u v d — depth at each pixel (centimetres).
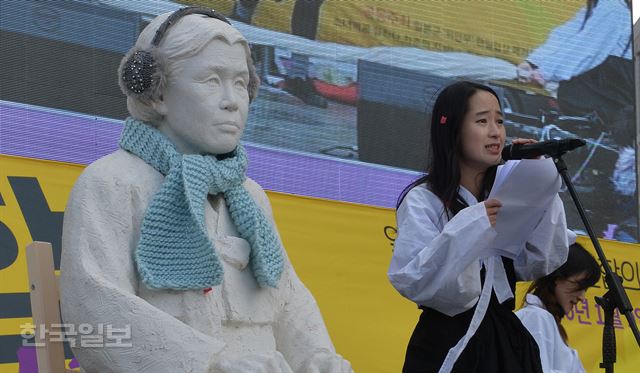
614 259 708
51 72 611
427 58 712
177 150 405
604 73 762
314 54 680
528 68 740
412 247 448
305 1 683
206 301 383
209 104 399
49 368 389
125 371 358
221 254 395
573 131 744
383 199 679
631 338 695
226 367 356
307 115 671
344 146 677
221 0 660
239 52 409
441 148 470
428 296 440
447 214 462
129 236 385
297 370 403
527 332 464
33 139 598
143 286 381
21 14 611
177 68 401
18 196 557
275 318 409
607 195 743
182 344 359
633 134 762
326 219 628
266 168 652
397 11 710
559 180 457
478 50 728
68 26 621
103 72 624
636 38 853
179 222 390
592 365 682
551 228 473
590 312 692
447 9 725
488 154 468
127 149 404
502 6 741
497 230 456
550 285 581
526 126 731
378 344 618
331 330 611
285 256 423
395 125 693
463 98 471
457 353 440
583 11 764
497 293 461
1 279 542
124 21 635
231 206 408
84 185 388
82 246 375
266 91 662
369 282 627
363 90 689
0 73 599
